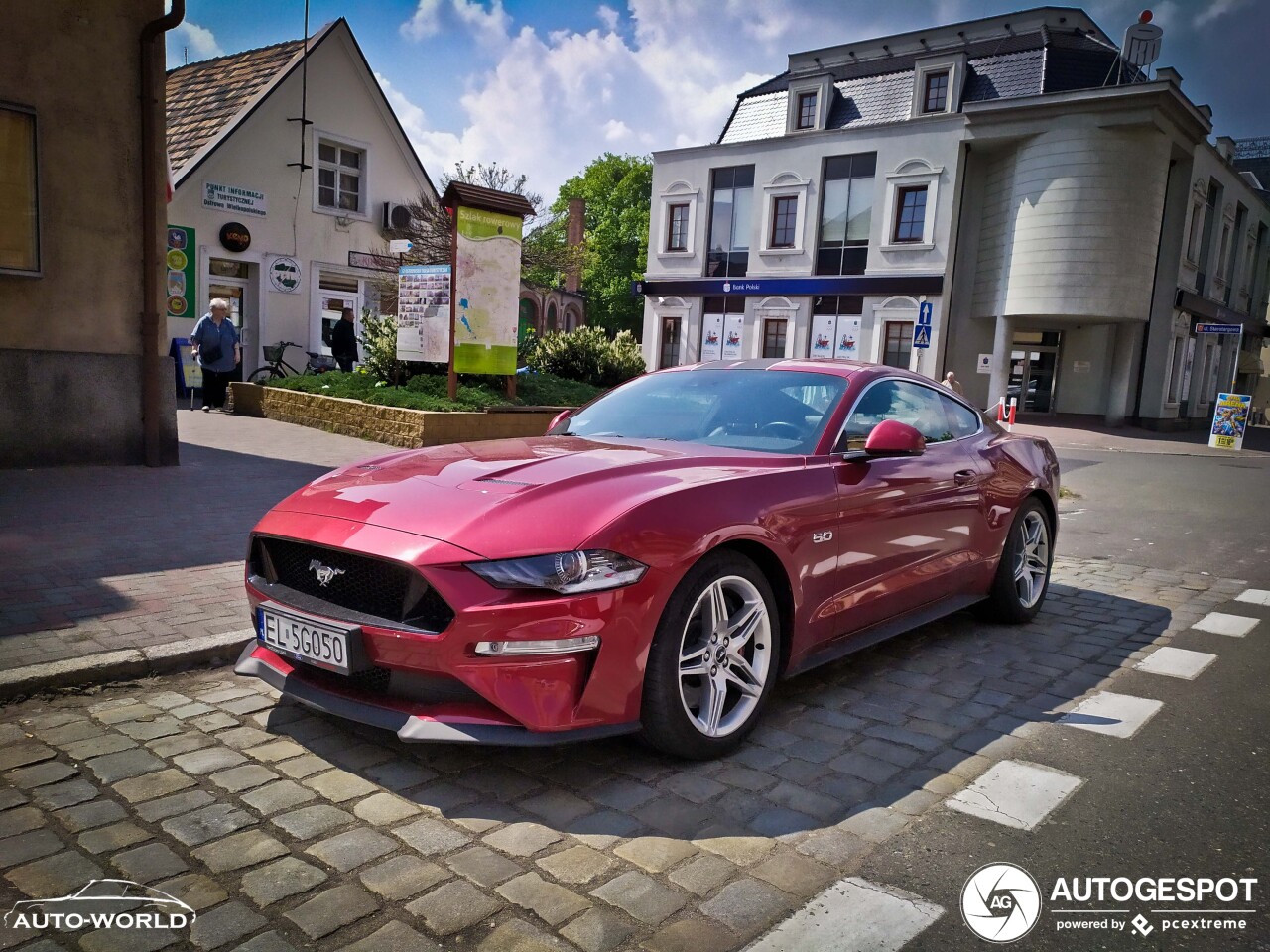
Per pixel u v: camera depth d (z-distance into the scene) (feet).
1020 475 15.76
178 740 9.91
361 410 36.91
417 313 40.14
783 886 7.43
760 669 10.39
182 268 57.36
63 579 14.99
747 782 9.36
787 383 13.37
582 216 168.14
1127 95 72.33
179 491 22.95
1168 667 13.79
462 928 6.70
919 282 85.51
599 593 8.58
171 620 13.19
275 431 38.11
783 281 92.58
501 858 7.73
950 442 14.70
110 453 25.64
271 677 9.89
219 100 64.13
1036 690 12.60
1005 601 15.66
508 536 8.73
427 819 8.37
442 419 34.04
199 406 49.49
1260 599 18.69
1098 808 8.98
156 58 24.70
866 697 12.12
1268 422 155.84
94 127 24.02
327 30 63.52
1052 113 76.33
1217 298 101.24
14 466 23.84
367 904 6.97
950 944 6.68
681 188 99.09
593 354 51.34
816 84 91.66
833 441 12.06
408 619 8.75
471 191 37.96
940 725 11.17
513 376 41.11
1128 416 85.92
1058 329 87.81
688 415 13.24
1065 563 22.27
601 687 8.72
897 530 12.53
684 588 9.31
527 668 8.43
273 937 6.52
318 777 9.13
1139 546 24.98
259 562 10.53
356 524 9.50
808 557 10.89
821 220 91.50
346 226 67.15
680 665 9.47
